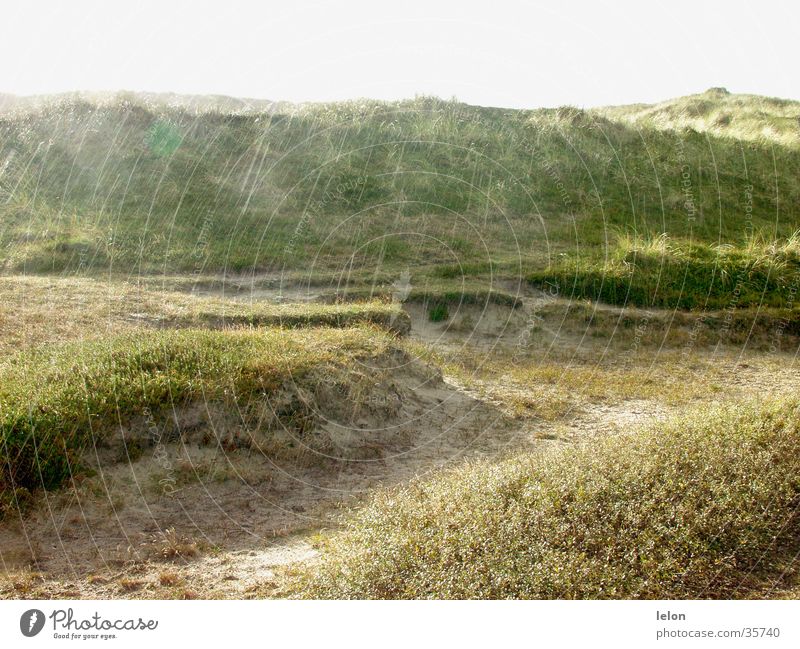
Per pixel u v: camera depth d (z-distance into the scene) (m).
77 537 5.30
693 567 4.47
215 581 4.72
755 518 5.00
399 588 4.12
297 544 5.32
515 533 4.43
